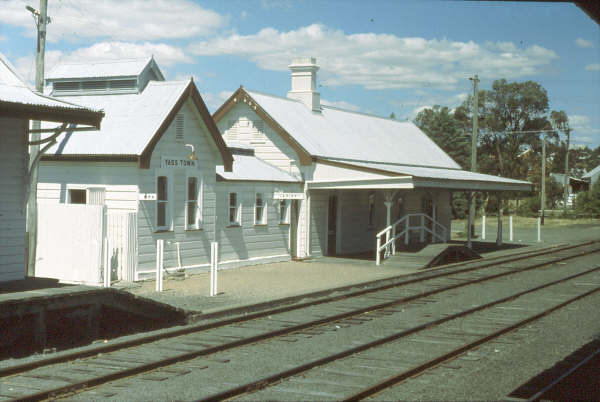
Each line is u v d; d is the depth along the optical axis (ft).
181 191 69.10
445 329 44.34
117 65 74.95
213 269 55.88
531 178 298.35
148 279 64.13
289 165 91.25
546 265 90.43
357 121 119.34
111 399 27.66
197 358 35.12
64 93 76.23
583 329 44.80
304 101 107.55
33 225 57.62
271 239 84.58
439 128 241.55
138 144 63.98
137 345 38.32
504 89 317.01
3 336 37.47
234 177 77.87
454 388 29.76
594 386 30.27
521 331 43.91
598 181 239.09
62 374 31.65
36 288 41.09
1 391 28.55
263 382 29.81
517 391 29.35
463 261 92.38
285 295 56.29
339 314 48.19
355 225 99.55
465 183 97.25
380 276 71.56
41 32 56.65
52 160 67.82
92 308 40.93
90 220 57.06
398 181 83.10
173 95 69.41
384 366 33.94
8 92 42.57
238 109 95.50
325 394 28.66
